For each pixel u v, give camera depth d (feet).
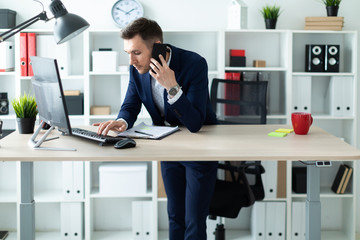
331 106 12.30
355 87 12.12
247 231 13.06
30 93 12.49
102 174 11.91
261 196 9.16
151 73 7.18
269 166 11.93
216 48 12.75
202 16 12.67
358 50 12.76
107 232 12.99
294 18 12.73
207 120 8.60
